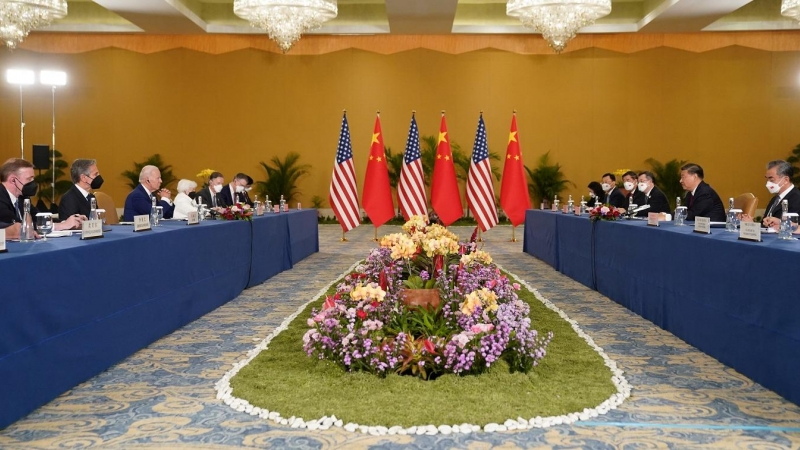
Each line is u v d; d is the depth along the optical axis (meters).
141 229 4.58
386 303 3.72
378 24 16.39
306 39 16.92
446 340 3.47
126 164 16.95
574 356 3.88
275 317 5.23
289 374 3.46
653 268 5.01
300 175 17.16
